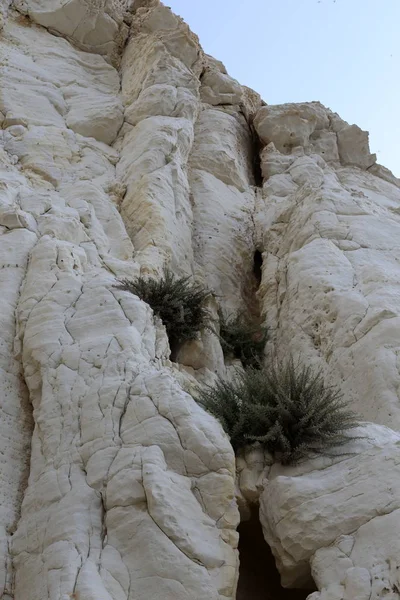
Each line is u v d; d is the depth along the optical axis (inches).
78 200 430.3
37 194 412.5
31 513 246.2
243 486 262.4
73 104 563.2
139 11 694.5
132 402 262.2
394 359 324.8
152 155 482.3
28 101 537.0
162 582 213.9
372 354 332.2
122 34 676.1
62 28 660.7
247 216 543.5
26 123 510.0
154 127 512.7
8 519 250.5
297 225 459.2
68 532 228.4
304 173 602.2
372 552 222.4
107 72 641.0
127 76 625.6
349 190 500.4
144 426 252.7
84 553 223.0
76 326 302.8
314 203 458.3
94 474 243.9
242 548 272.2
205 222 507.2
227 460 246.5
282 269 441.7
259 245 511.5
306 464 262.2
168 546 220.1
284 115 657.6
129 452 245.4
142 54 622.5
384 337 336.8
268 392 282.8
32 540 237.3
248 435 272.7
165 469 240.8
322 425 266.2
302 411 272.7
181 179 489.7
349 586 215.3
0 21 623.5
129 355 283.9
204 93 679.1
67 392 275.3
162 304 348.2
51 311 308.5
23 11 662.5
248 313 468.1
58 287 321.4
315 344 374.0
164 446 246.7
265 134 655.8
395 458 246.2
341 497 239.9
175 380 281.6
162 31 646.5
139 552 221.3
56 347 293.3
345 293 376.2
